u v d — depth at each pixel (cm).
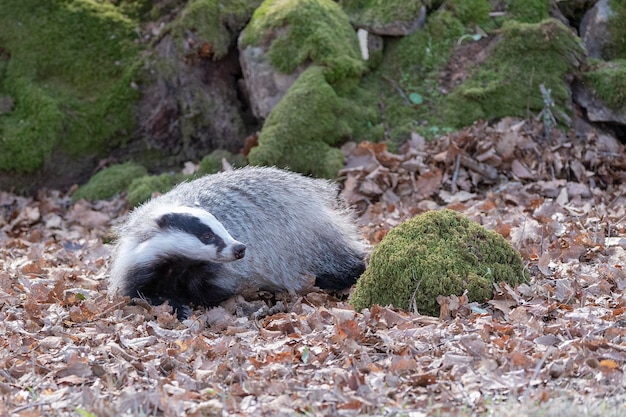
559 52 1469
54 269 1116
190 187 997
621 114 1424
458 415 588
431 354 718
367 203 1320
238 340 793
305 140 1416
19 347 774
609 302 834
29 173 1544
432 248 856
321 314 852
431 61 1512
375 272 864
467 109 1453
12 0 1598
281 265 973
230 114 1559
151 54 1583
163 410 623
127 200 1455
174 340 800
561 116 1432
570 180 1333
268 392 657
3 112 1561
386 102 1493
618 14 1511
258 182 998
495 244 870
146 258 910
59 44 1587
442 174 1334
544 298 853
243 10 1562
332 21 1505
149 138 1583
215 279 932
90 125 1573
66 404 646
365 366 693
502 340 724
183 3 1631
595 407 581
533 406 590
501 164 1335
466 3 1542
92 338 799
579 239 1019
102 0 1650
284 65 1482
